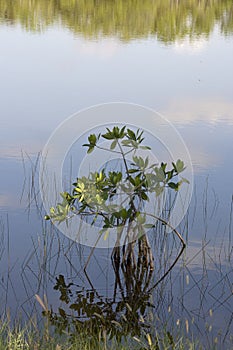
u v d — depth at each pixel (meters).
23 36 20.86
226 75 15.19
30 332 4.62
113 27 25.28
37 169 7.70
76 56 17.20
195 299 5.46
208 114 11.06
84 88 13.09
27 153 8.58
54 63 15.95
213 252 6.23
